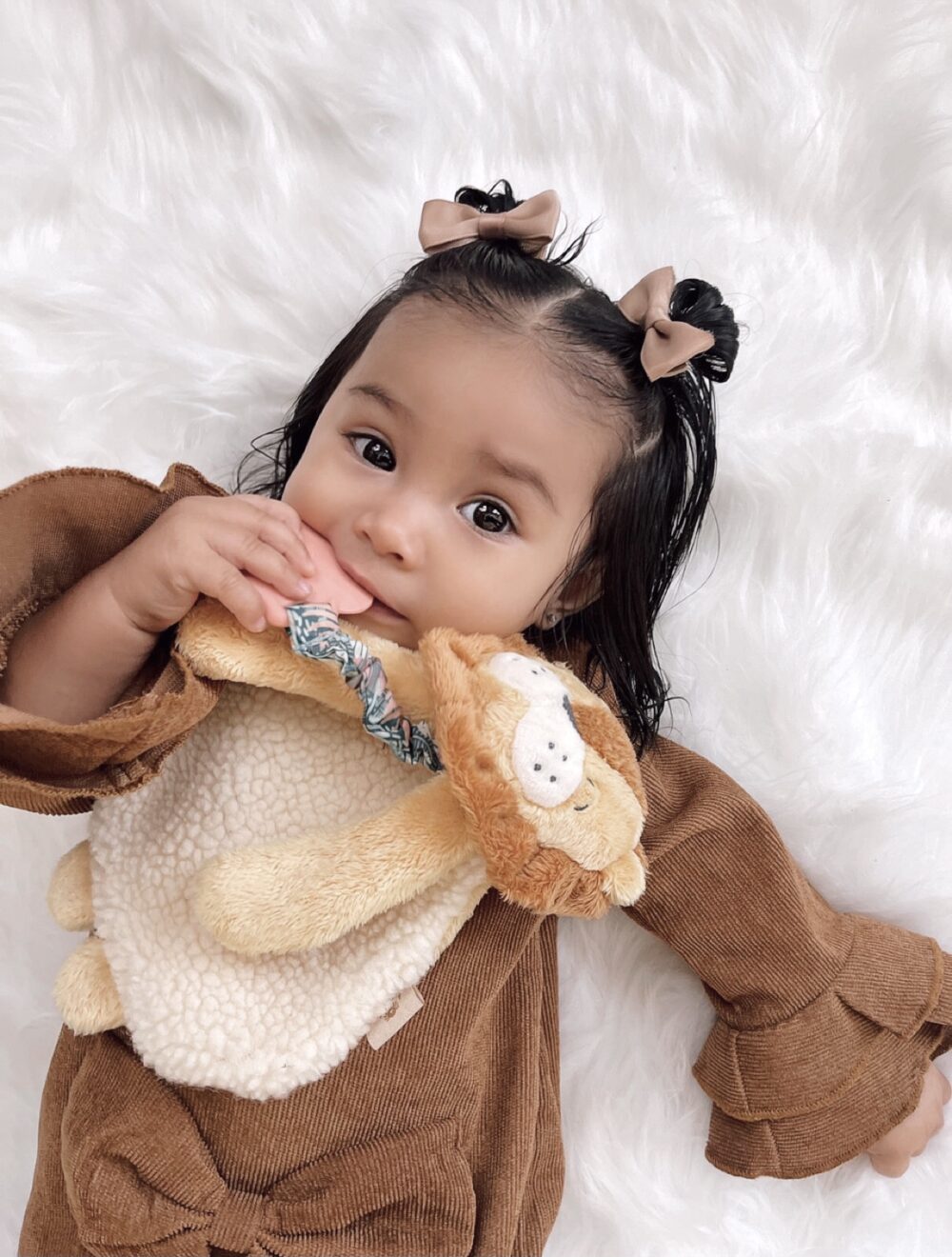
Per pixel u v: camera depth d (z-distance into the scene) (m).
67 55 1.09
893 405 1.12
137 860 0.86
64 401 1.08
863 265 1.12
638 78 1.11
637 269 1.11
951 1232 1.11
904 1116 1.03
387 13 1.10
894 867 1.08
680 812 1.03
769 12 1.09
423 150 1.12
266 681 0.81
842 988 1.03
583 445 0.85
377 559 0.83
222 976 0.85
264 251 1.10
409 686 0.84
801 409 1.10
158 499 0.82
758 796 1.09
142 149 1.11
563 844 0.79
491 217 0.90
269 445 1.09
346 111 1.10
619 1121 1.12
